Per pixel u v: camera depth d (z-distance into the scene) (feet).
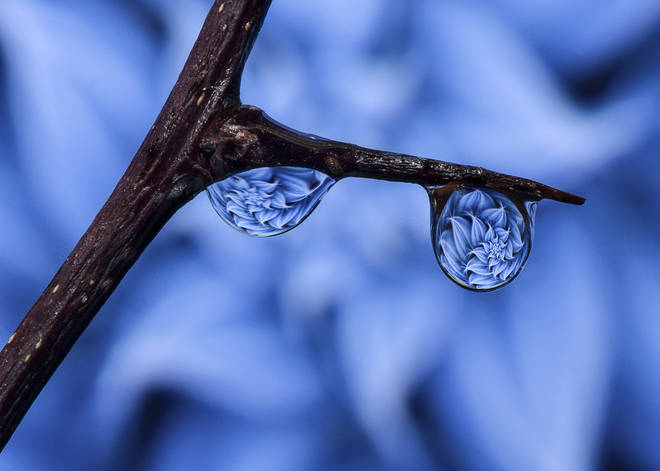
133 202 0.28
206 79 0.28
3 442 0.28
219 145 0.28
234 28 0.28
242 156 0.28
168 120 0.28
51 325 0.28
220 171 0.28
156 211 0.28
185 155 0.28
